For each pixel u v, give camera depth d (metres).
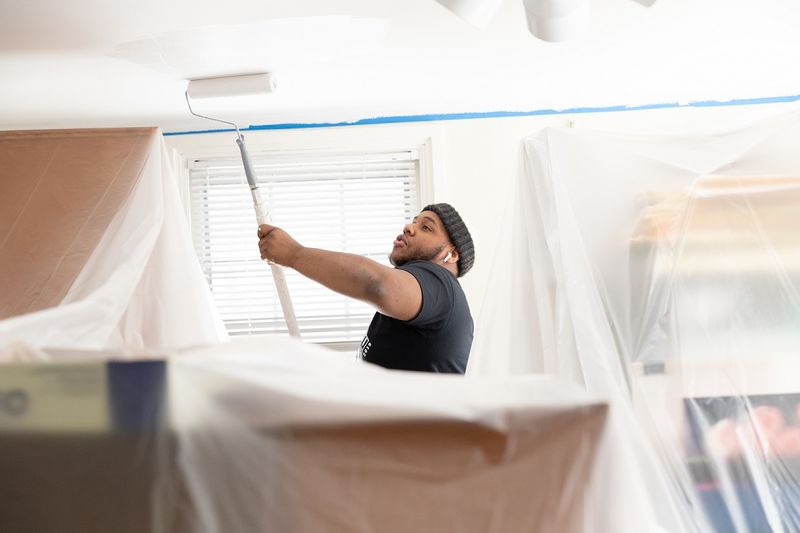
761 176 1.40
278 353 0.79
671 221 1.42
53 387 0.72
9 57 1.80
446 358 1.75
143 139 1.48
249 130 2.58
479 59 2.04
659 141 1.47
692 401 1.34
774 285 1.36
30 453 0.72
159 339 1.46
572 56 2.05
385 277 1.62
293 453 0.74
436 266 1.79
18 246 1.38
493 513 0.77
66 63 1.86
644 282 1.41
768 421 1.32
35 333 0.96
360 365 0.80
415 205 2.62
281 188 2.61
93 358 0.79
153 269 1.49
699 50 2.04
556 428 0.77
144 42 1.73
